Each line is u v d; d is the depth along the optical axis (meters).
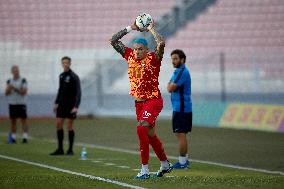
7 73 94.75
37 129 67.19
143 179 29.77
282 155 42.09
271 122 63.25
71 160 39.56
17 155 42.72
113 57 94.06
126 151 45.78
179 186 27.27
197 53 93.12
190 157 41.34
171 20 95.44
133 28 30.27
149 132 30.11
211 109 71.94
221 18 95.19
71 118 43.44
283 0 95.69
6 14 99.38
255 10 95.25
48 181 29.31
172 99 35.47
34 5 99.69
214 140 53.78
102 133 61.75
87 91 87.56
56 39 97.75
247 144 49.97
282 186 27.31
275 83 82.06
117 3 99.00
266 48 93.62
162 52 29.69
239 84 82.81
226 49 93.44
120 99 87.06
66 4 99.44
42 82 92.00
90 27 97.94
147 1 98.50
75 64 90.00
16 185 28.02
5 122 79.12
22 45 97.56
